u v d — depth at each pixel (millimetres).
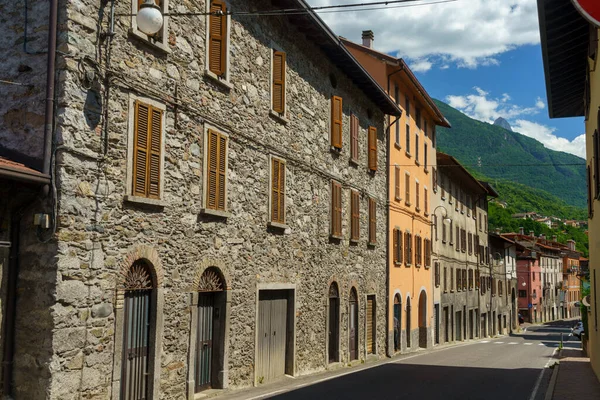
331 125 20109
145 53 11188
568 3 13227
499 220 97250
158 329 11328
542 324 83938
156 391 11234
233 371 13898
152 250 11227
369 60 27594
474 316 48812
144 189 10984
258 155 15219
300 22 17125
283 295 16891
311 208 18484
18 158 9555
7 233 9367
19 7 10000
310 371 18172
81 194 9719
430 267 34906
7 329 9305
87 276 9766
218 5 13469
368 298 23969
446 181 41094
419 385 15508
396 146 27969
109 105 10305
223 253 13531
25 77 9789
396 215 27812
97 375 9906
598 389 15281
